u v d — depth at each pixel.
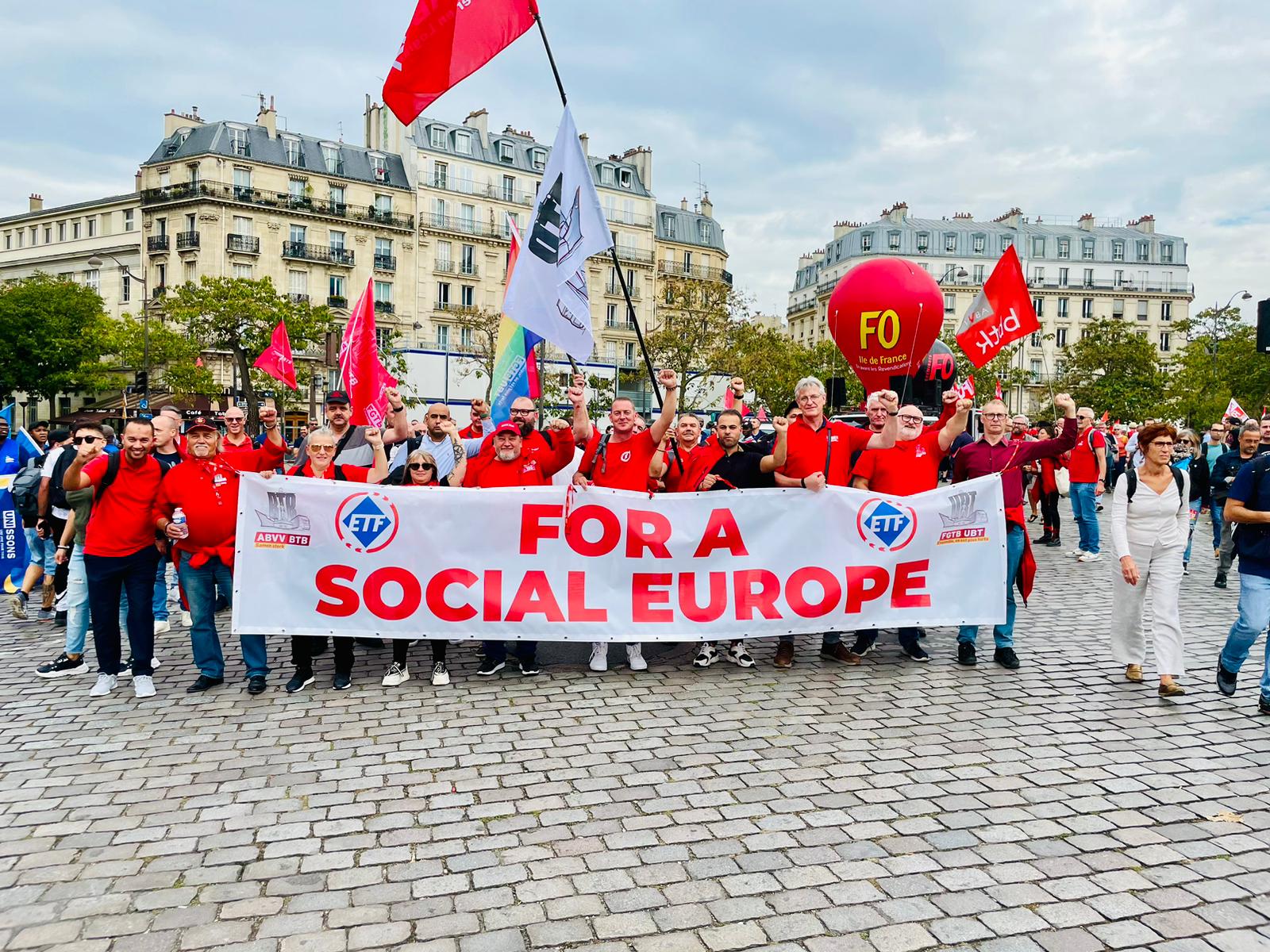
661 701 5.75
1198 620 8.30
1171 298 75.69
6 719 5.42
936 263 75.06
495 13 6.69
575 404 6.50
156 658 6.94
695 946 3.02
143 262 53.22
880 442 6.72
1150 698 5.80
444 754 4.80
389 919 3.19
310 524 6.06
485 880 3.46
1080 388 44.28
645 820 3.98
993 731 5.16
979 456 6.89
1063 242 75.56
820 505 6.51
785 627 6.46
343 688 6.05
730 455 6.76
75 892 3.37
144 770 4.57
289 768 4.60
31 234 67.38
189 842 3.79
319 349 40.88
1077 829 3.89
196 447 5.85
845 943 3.03
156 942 3.05
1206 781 4.42
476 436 9.08
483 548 6.23
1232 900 3.32
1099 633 7.70
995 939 3.06
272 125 53.25
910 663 6.69
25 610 8.73
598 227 6.94
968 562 6.56
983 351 8.03
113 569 5.81
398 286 56.06
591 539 6.32
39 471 8.45
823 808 4.10
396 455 8.04
